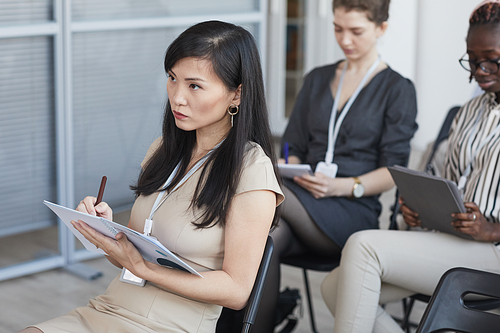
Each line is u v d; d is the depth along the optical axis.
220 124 1.36
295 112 2.38
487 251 1.73
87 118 3.09
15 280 2.87
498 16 1.71
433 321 1.32
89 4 2.97
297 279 2.93
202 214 1.29
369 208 2.15
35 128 2.92
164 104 1.46
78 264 3.05
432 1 5.25
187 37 1.24
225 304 1.26
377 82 2.19
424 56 5.39
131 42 3.19
